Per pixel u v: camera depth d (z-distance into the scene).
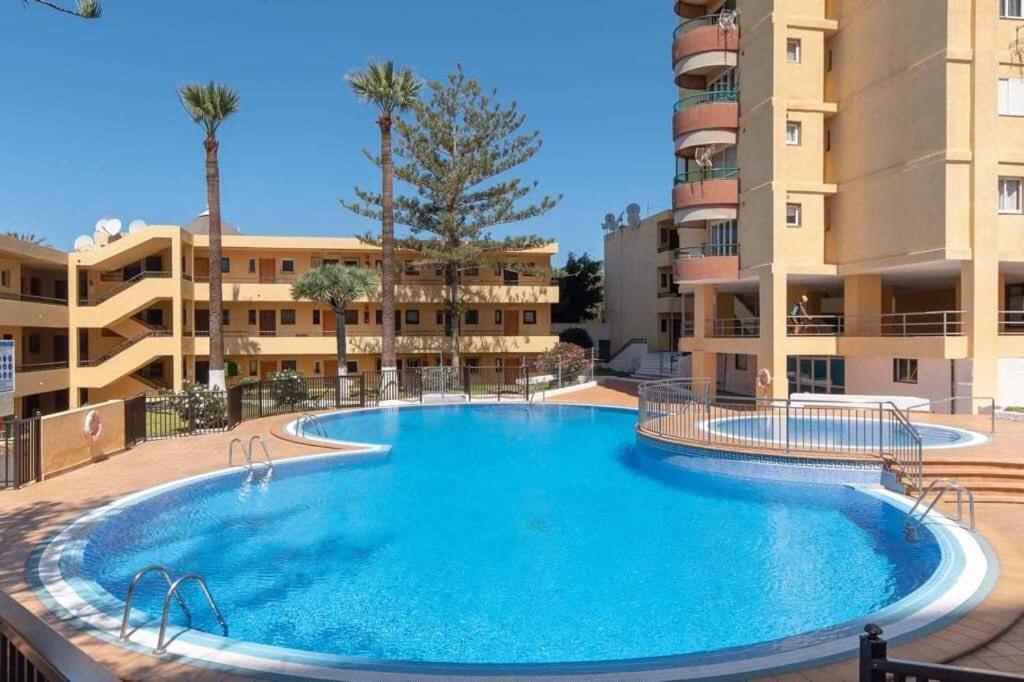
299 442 19.94
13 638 3.03
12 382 14.12
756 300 37.12
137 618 7.54
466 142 38.62
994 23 21.59
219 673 6.15
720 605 8.73
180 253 35.38
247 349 40.44
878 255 24.25
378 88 32.41
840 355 25.81
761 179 26.34
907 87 23.03
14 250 29.53
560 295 62.22
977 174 21.52
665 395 23.97
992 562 8.92
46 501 12.94
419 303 45.00
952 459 13.88
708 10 31.95
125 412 18.89
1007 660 6.22
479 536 11.70
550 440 21.80
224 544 11.31
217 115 30.47
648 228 48.84
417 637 7.88
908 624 6.98
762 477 15.38
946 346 21.66
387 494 14.69
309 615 8.48
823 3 26.19
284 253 43.38
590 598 8.99
